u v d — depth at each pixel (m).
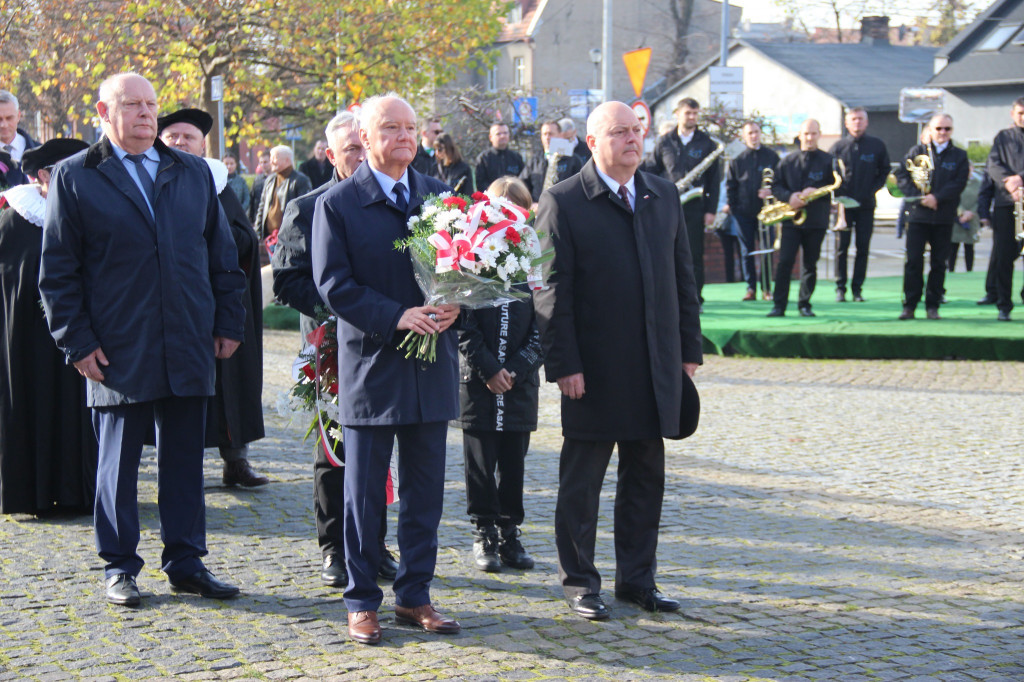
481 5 20.72
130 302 4.70
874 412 9.00
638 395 4.74
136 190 4.74
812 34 52.84
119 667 4.11
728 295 14.93
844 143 13.52
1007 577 5.25
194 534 4.95
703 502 6.53
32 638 4.41
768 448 7.86
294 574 5.25
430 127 12.91
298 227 4.88
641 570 4.86
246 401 6.74
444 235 4.23
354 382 4.44
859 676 4.10
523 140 20.52
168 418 4.88
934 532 5.95
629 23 48.94
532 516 6.30
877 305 13.63
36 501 6.13
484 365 5.10
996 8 38.97
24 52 19.48
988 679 4.08
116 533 4.84
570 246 4.74
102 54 18.69
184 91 19.47
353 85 18.61
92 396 4.82
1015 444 7.89
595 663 4.21
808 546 5.71
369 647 4.36
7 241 6.08
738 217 14.25
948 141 11.95
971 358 11.12
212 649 4.31
